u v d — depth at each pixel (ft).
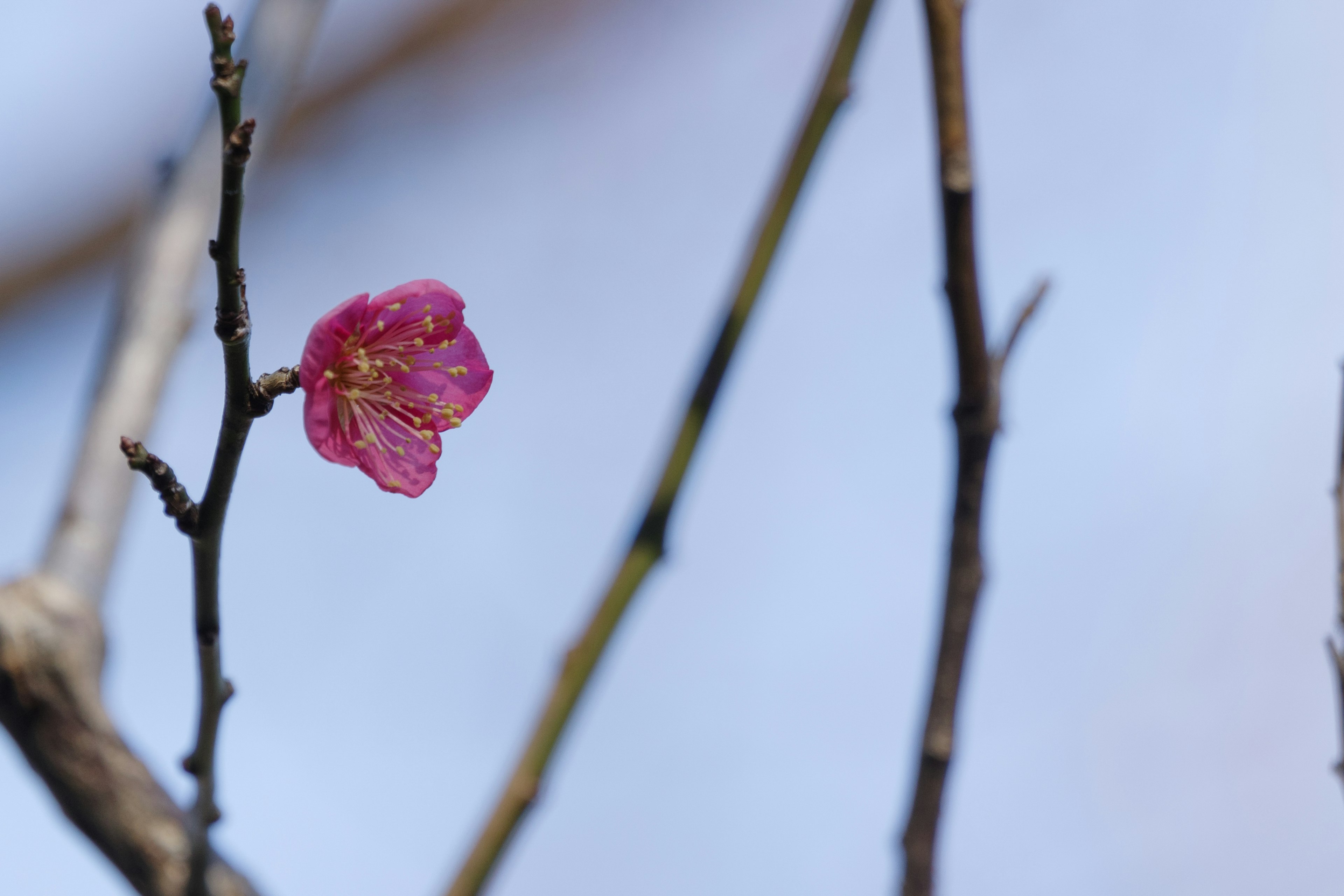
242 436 1.72
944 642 1.85
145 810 1.86
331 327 1.77
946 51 1.84
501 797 1.86
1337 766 1.82
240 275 1.70
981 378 1.84
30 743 1.85
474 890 1.86
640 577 1.89
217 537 1.74
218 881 1.85
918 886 1.83
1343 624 1.82
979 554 1.85
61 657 1.86
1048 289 1.89
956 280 1.83
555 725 1.87
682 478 1.90
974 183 1.83
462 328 1.82
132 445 1.72
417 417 1.81
